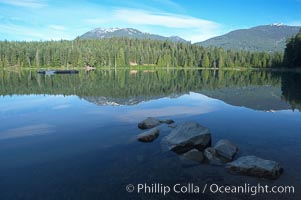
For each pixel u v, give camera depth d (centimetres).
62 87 5069
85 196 1051
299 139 1725
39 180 1187
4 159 1427
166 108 2889
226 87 5075
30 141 1727
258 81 6394
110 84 5644
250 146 1597
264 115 2484
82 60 16088
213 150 1464
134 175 1229
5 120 2327
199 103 3209
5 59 15025
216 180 1172
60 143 1683
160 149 1563
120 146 1620
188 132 1625
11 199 1037
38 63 15588
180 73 11131
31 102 3328
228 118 2367
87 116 2470
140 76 8812
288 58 11375
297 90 4381
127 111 2720
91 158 1434
